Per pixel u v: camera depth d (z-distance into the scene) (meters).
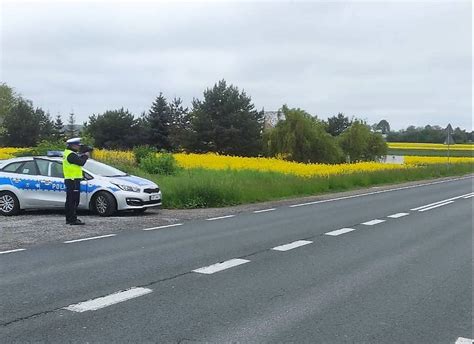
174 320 5.45
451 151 101.94
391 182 33.34
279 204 18.33
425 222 13.51
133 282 6.96
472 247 9.89
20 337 4.91
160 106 84.00
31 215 14.07
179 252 9.05
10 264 7.96
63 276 7.24
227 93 79.50
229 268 7.86
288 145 66.31
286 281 7.14
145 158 27.00
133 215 14.38
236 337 5.00
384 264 8.30
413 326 5.39
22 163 14.43
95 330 5.12
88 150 12.66
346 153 75.69
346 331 5.21
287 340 4.94
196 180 18.52
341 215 14.94
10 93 89.94
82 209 14.34
